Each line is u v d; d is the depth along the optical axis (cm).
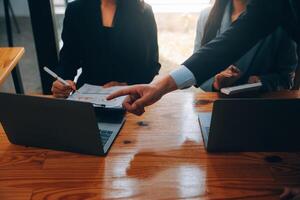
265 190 85
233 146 98
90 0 160
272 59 161
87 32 162
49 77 235
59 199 82
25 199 82
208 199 82
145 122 114
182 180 88
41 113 93
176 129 110
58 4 239
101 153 96
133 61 170
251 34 100
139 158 96
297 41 107
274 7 97
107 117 115
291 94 129
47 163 95
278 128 94
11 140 104
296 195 81
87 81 171
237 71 147
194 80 103
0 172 92
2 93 93
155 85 104
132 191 84
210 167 93
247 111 90
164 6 411
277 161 96
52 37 225
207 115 116
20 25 259
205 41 167
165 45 388
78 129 93
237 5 159
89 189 85
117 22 161
